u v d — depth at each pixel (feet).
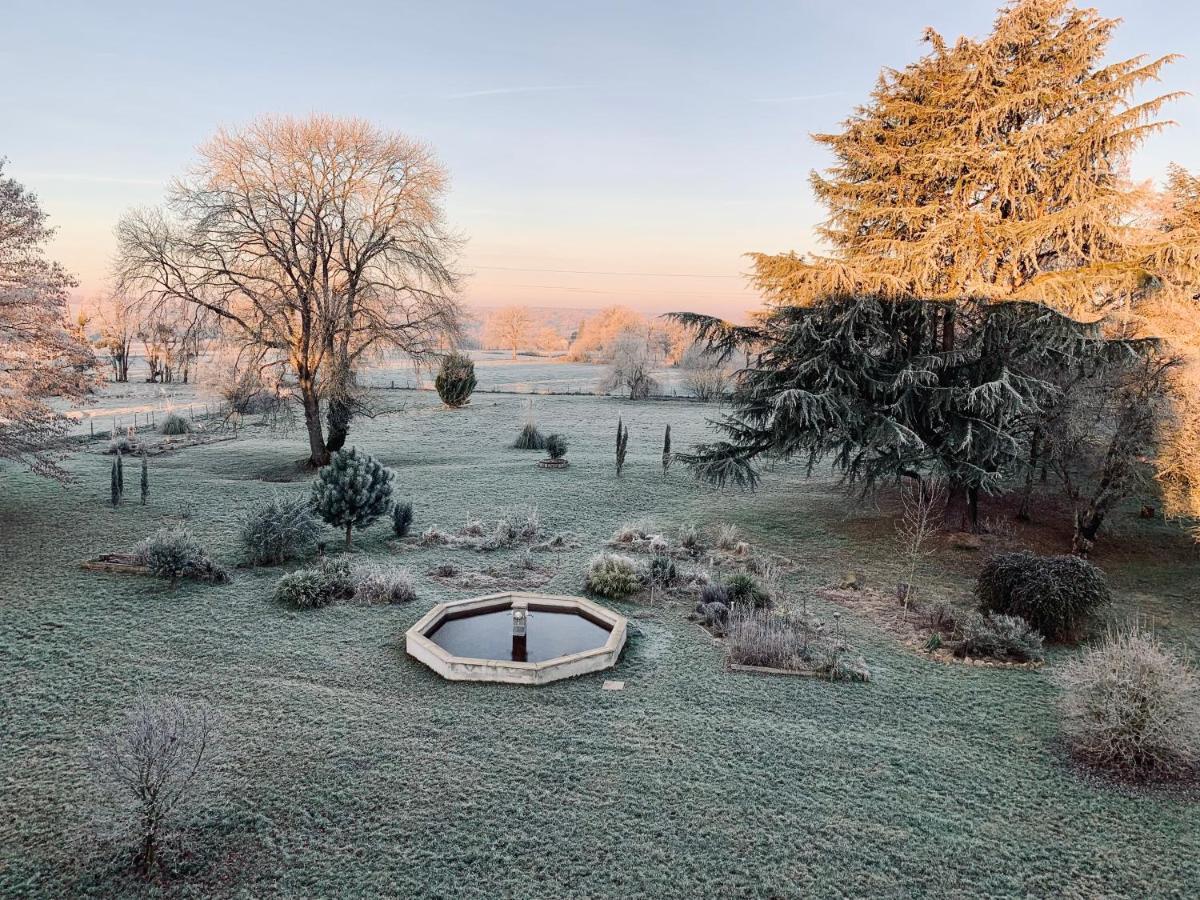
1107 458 53.01
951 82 54.19
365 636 37.91
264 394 93.40
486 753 26.78
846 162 61.31
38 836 21.67
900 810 23.93
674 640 38.65
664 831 22.56
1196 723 26.18
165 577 45.19
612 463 93.86
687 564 52.95
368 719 29.14
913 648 38.37
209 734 25.09
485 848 21.63
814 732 28.99
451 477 82.79
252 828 22.30
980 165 51.21
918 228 56.49
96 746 26.32
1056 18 51.11
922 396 55.26
